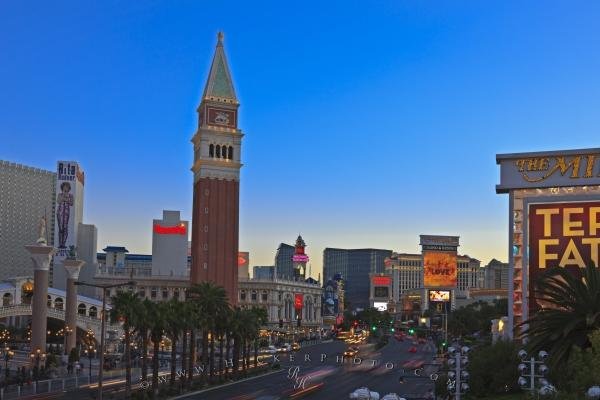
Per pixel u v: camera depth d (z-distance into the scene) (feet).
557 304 194.49
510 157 335.47
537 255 325.01
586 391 155.33
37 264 456.45
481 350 265.75
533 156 332.39
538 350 192.24
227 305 435.12
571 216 322.96
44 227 464.65
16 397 319.47
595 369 156.15
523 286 324.39
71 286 557.33
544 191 330.34
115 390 352.08
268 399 337.93
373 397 247.29
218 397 345.51
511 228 331.16
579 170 325.62
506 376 241.14
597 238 317.22
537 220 327.67
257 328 481.46
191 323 367.04
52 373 426.51
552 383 187.83
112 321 318.45
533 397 154.40
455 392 188.44
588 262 196.03
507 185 334.03
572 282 192.34
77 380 390.83
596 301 186.29
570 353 187.11
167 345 565.94
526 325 307.99
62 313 649.61
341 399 342.23
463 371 182.09
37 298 455.63
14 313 624.18
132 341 603.26
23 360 552.00
